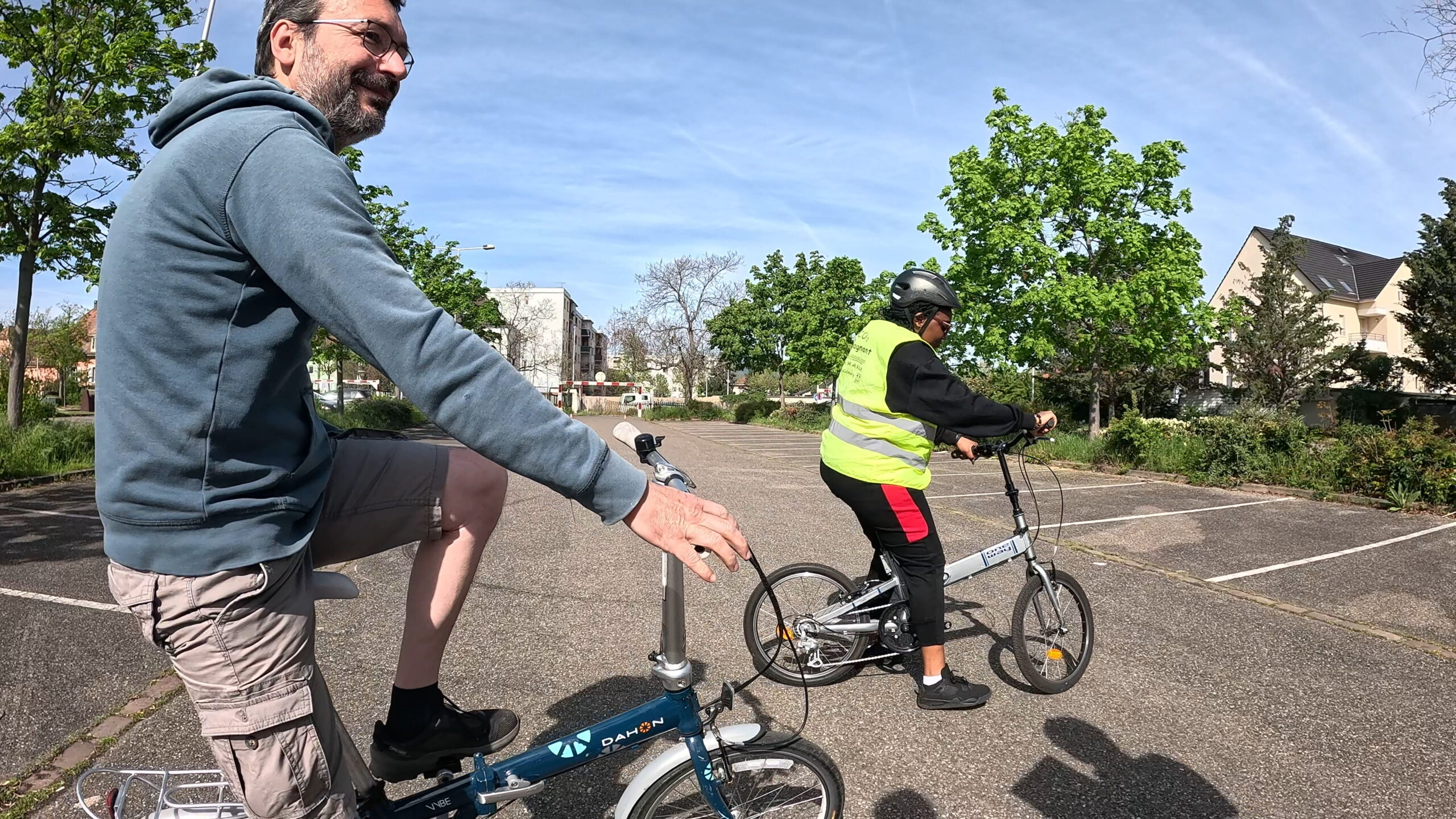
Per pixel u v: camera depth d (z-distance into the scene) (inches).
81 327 1508.4
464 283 1252.5
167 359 49.1
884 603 157.6
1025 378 1027.9
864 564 264.7
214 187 48.0
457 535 65.8
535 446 50.7
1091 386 782.5
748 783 84.5
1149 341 716.7
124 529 50.6
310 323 53.2
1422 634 193.0
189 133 49.7
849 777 121.7
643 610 204.7
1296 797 117.3
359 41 58.1
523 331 2440.9
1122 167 703.7
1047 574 155.9
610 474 53.2
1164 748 132.2
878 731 137.6
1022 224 709.3
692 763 78.7
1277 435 454.3
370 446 64.2
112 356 49.8
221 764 55.7
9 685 146.6
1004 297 746.8
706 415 1854.1
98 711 136.3
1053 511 372.5
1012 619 154.8
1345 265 1781.5
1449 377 957.2
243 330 50.2
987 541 301.0
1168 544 295.1
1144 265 712.4
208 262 48.8
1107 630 194.9
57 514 322.3
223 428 50.4
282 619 54.6
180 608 51.2
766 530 322.3
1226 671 167.6
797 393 2333.9
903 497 142.5
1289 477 431.8
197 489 50.6
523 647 175.3
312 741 56.9
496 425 49.8
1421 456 372.2
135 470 49.6
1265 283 1042.1
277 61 58.2
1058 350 813.9
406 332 48.1
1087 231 708.7
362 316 47.8
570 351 3139.8
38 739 125.9
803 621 157.2
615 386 2314.2
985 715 145.0
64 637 173.2
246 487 52.0
